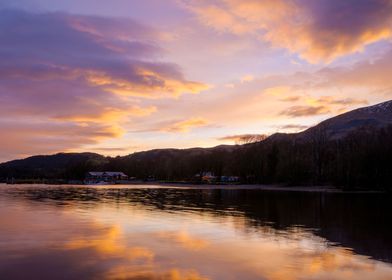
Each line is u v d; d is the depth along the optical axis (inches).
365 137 6466.5
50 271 750.5
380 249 998.4
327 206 2358.5
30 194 3528.5
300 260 861.2
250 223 1486.2
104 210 1953.7
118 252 917.2
